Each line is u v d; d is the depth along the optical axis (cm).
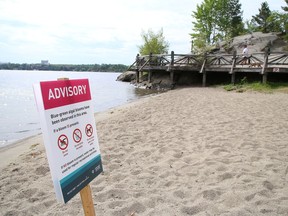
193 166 368
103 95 1833
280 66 1366
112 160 414
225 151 427
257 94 1184
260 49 2469
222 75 1978
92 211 186
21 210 279
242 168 352
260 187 294
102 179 344
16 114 1173
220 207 262
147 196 291
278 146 440
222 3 3728
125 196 294
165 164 381
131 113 877
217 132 543
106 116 916
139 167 379
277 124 592
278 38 2556
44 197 306
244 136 504
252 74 1656
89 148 185
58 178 151
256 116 690
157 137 535
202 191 293
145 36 3055
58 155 153
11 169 412
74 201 291
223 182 316
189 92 1432
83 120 180
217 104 934
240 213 247
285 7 3005
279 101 943
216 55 1734
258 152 413
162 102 1096
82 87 181
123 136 561
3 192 326
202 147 452
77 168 169
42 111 144
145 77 2644
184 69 1869
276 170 342
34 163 434
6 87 2772
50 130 148
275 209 252
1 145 654
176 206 268
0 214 274
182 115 760
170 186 315
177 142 488
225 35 3794
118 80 3500
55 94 153
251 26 4303
